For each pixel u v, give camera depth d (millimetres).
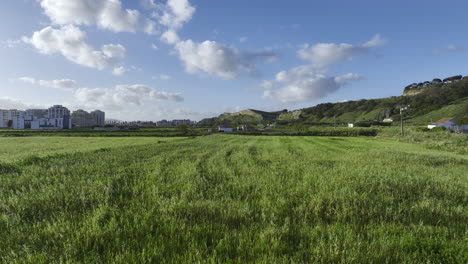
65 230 3260
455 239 3293
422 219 4234
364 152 17922
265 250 2893
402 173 8641
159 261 2594
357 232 3600
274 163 11414
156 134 66000
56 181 6570
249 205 4727
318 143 31781
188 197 5203
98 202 4672
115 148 20172
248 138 45750
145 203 4660
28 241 3037
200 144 26906
